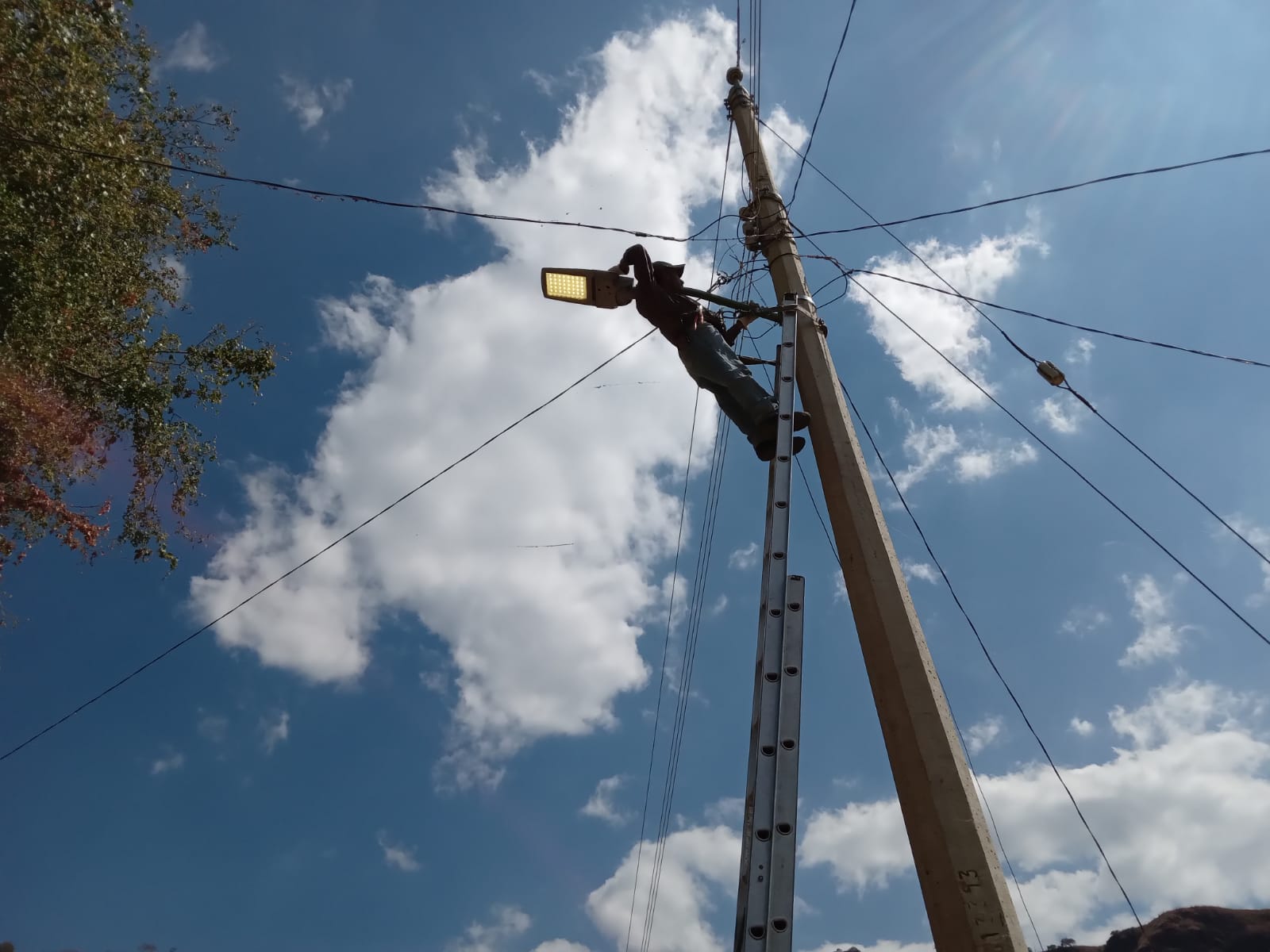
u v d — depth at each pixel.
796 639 4.89
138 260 10.38
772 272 8.29
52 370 9.57
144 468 10.91
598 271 7.39
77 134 8.38
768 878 4.07
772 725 4.55
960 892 4.50
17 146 8.04
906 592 5.68
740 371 7.16
